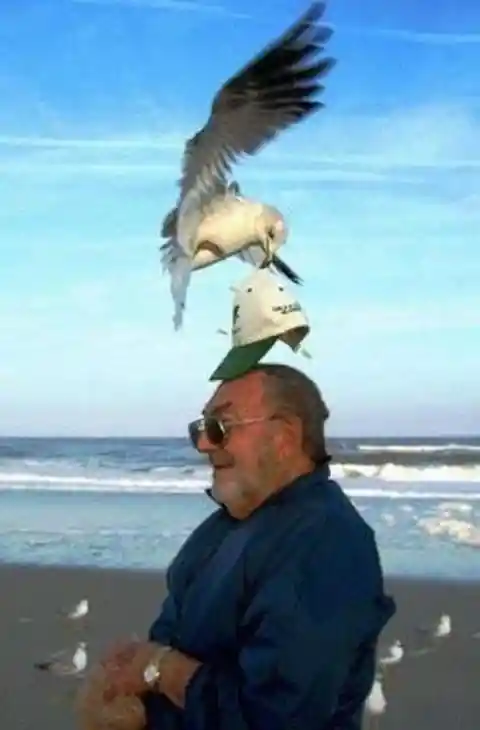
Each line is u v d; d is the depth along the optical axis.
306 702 2.33
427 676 6.50
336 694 2.34
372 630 2.41
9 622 7.93
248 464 2.54
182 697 2.50
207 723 2.41
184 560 2.70
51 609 8.36
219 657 2.49
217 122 2.40
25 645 7.22
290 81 2.40
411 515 14.27
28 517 14.79
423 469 19.81
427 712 5.82
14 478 20.03
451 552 11.37
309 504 2.49
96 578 9.62
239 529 2.54
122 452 25.20
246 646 2.38
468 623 7.84
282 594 2.38
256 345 2.58
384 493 17.20
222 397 2.57
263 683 2.34
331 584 2.38
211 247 2.43
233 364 2.59
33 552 11.73
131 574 9.80
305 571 2.40
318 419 2.58
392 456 21.44
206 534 2.69
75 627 7.80
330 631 2.35
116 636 7.55
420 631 7.56
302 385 2.58
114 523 14.09
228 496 2.56
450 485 18.75
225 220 2.41
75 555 11.45
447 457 21.17
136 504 16.11
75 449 26.62
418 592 9.02
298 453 2.56
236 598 2.46
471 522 13.49
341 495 2.54
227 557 2.52
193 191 2.41
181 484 18.94
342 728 2.40
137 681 2.55
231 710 2.38
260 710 2.34
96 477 20.41
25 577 9.70
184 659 2.52
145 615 8.23
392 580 9.56
